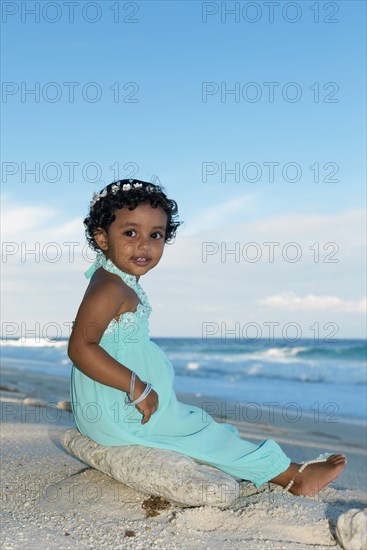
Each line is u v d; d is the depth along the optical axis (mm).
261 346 33094
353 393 14656
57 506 3074
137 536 2691
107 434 3197
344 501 3469
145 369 3287
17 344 41094
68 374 18031
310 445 6855
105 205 3188
